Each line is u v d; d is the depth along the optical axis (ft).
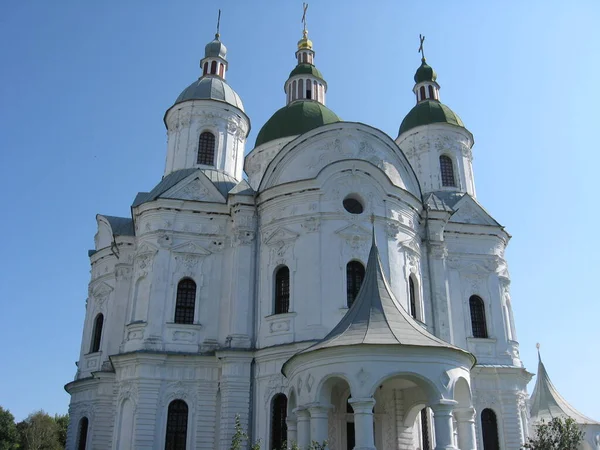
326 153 120.67
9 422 296.92
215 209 125.59
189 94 152.46
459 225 139.23
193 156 143.74
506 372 127.44
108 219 151.23
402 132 165.27
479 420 123.44
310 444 70.64
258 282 116.37
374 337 73.97
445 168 157.99
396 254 116.06
